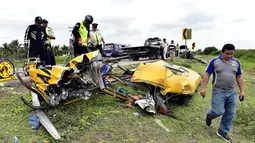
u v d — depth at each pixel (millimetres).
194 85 7012
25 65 5934
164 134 4727
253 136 5438
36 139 3936
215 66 5043
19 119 4445
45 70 4621
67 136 4047
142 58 18766
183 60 15867
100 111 5016
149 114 5383
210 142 4828
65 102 4875
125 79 6977
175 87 6059
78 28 7043
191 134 5020
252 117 6281
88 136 4156
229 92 5035
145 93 6438
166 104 5988
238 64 5078
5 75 6242
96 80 5203
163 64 7426
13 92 5559
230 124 5137
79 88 4926
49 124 4176
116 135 4336
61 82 4477
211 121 5988
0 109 4688
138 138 4391
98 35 8164
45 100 4582
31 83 5133
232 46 4871
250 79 11914
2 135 3926
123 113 5152
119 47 19875
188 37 15594
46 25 7520
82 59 4945
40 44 6980
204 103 7238
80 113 4730
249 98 8352
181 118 5730
